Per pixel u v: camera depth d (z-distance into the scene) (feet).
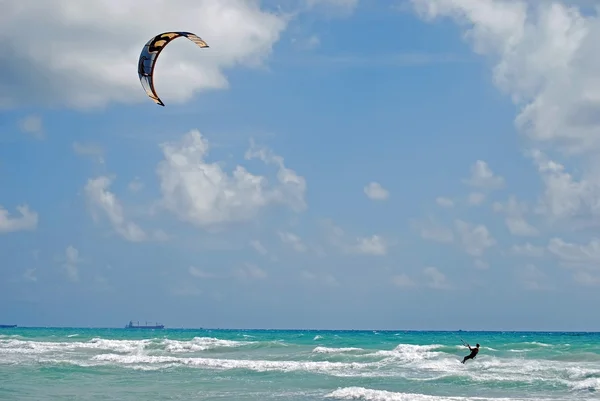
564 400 82.38
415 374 110.83
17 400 84.48
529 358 142.41
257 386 97.55
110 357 142.82
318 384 99.55
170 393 90.79
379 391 86.38
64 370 119.65
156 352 169.48
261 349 174.40
